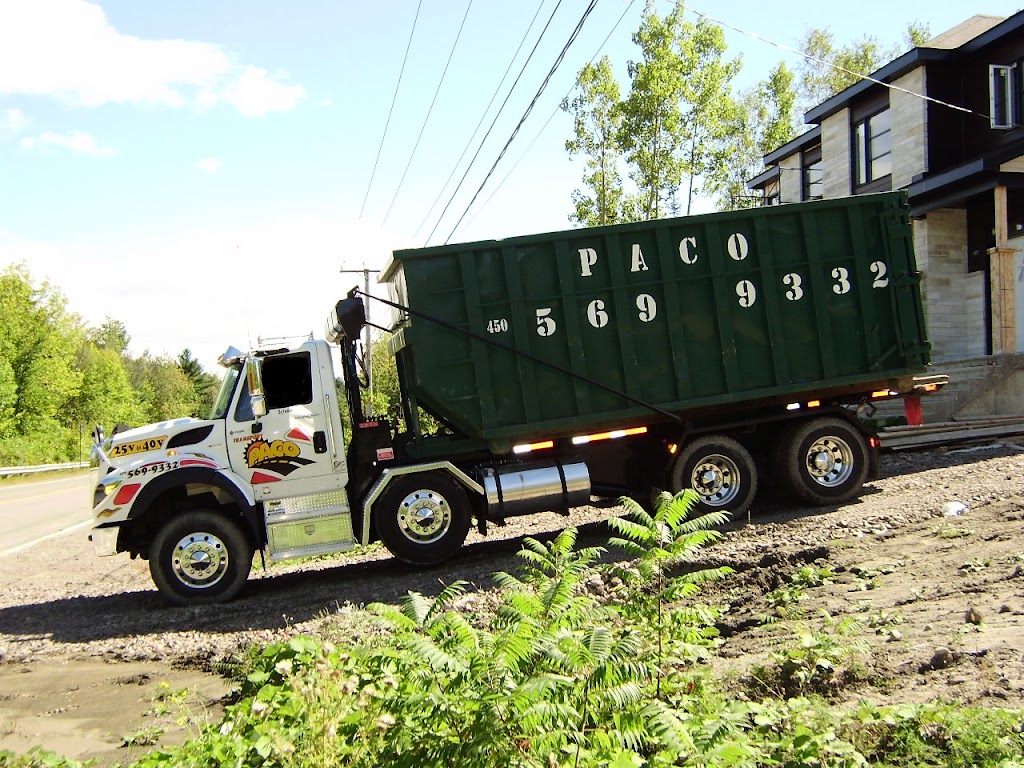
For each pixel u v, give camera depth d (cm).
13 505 2762
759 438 1220
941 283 2156
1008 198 2045
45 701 696
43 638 890
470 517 1061
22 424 6288
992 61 2056
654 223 1102
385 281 1203
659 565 604
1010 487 993
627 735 410
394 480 1043
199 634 865
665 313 1112
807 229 1152
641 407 1105
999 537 766
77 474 5038
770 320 1140
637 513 614
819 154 2827
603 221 2891
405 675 446
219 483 1002
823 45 4453
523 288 1077
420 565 1054
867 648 541
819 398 1187
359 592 975
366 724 445
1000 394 1755
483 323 1067
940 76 2148
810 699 501
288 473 1030
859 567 761
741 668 581
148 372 12156
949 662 502
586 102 2878
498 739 377
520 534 1268
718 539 961
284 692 520
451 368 1062
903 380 1194
